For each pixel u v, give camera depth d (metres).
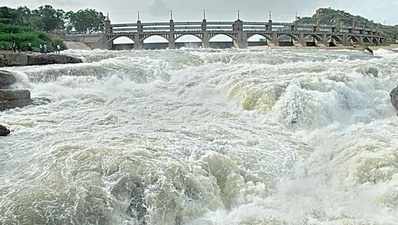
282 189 12.86
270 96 21.02
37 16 103.38
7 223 10.06
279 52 42.34
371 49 58.31
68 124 17.39
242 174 13.19
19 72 25.33
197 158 13.36
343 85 22.86
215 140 15.58
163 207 11.38
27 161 12.99
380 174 12.55
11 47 49.56
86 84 26.33
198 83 26.41
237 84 23.66
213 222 11.36
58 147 13.70
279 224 10.73
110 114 19.30
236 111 21.23
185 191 11.91
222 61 36.12
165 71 30.47
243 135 16.75
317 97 20.77
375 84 24.66
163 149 13.82
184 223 11.52
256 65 30.78
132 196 11.52
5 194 10.99
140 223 11.30
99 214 10.89
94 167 12.18
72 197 10.95
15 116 18.64
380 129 17.39
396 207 11.29
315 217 11.05
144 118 18.94
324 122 20.19
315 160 14.59
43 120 18.00
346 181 12.82
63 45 60.56
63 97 22.80
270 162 14.06
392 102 21.95
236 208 12.07
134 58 34.84
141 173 11.87
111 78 27.77
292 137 17.30
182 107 21.48
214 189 12.48
